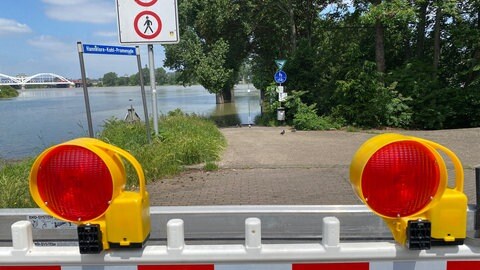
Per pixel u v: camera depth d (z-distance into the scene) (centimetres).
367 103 1722
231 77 2731
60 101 5738
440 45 1953
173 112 1958
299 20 2583
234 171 843
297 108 1811
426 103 1758
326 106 1888
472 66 1791
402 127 1741
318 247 147
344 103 1770
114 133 1109
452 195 140
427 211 141
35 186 138
